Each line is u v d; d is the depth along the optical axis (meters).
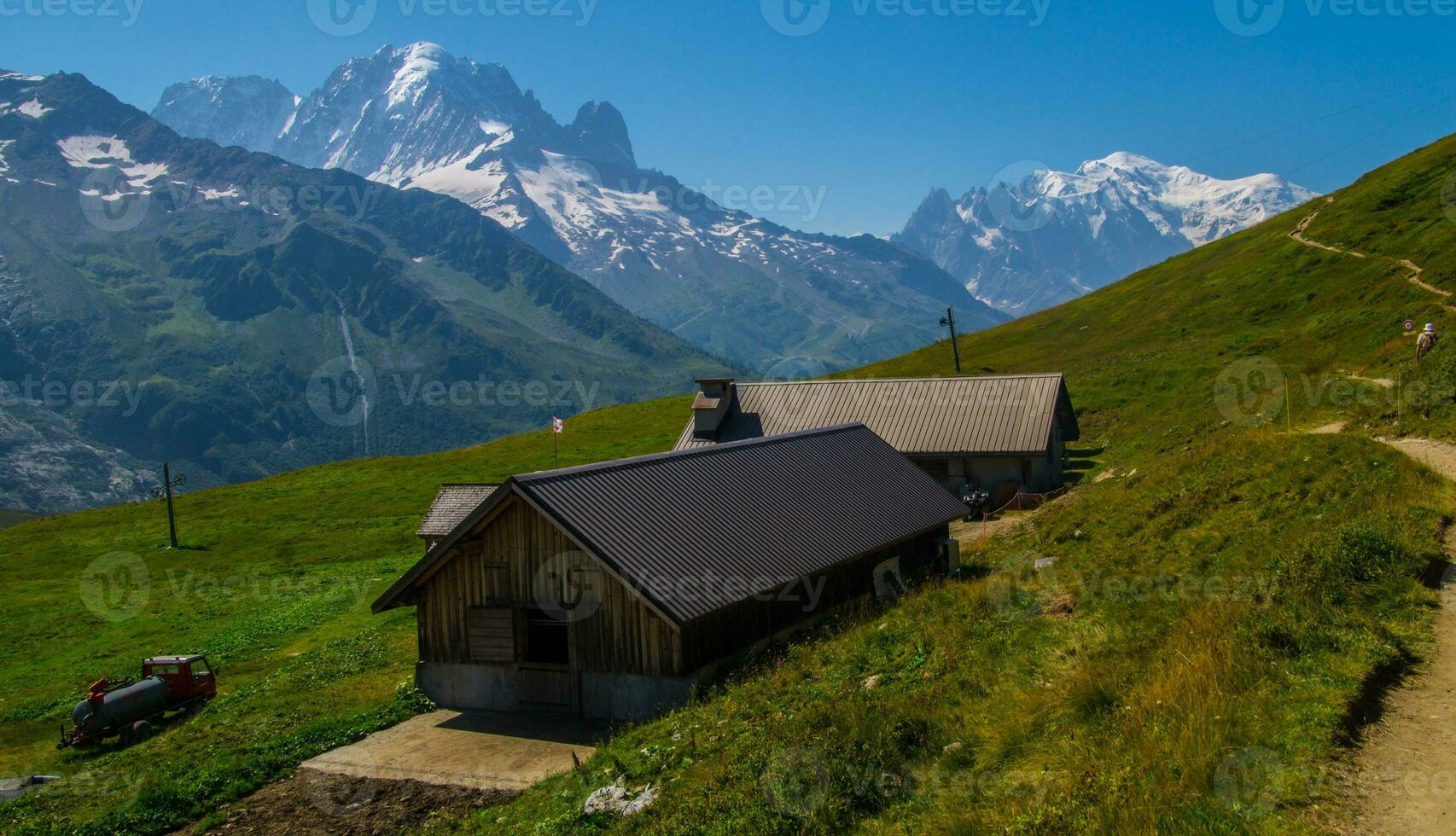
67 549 78.31
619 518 25.22
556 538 25.00
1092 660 14.87
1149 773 10.75
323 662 35.66
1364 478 20.55
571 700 24.86
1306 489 21.39
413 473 96.75
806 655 22.02
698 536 26.14
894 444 55.09
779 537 27.78
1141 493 27.70
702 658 24.14
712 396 60.00
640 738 20.09
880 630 21.39
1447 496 18.05
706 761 16.77
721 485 29.12
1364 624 13.09
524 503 25.31
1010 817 10.92
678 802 15.02
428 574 26.52
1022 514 48.16
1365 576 14.71
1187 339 84.44
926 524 33.12
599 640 24.47
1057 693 13.98
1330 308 74.88
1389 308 62.91
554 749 22.39
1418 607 13.62
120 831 20.53
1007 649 17.23
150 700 33.12
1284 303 83.50
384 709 26.61
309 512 83.69
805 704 18.22
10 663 46.38
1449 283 61.97
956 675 16.67
